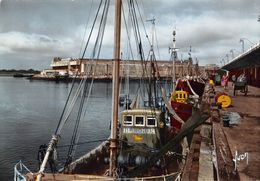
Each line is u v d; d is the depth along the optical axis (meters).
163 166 17.84
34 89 166.50
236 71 76.25
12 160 32.81
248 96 28.45
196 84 54.75
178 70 108.25
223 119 13.37
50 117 66.31
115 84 12.69
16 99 110.25
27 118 64.81
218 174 6.98
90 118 65.06
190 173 9.46
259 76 43.00
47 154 13.75
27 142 41.72
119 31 12.59
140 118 22.28
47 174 13.27
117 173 13.05
